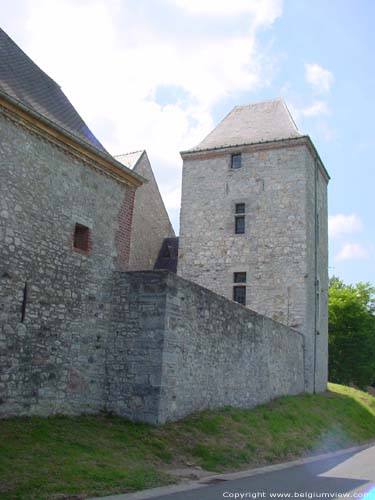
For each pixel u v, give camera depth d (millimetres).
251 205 22875
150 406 11500
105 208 12836
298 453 12898
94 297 12086
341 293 39750
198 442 11125
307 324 21375
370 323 38594
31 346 10328
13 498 6574
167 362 11836
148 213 22844
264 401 17016
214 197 23609
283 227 22125
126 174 13422
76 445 9344
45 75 13703
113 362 12062
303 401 18984
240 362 15578
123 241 13336
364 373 37562
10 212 10156
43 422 10070
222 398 14320
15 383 9914
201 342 13445
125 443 10133
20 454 8219
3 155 10133
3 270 9867
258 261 22203
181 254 23453
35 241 10680
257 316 17047
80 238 12234
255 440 12484
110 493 7414
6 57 12266
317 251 23500
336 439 15883
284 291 21547
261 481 9055
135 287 12367
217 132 25297
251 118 25234
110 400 11836
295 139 22578
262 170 23047
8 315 9891
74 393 11234
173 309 12242
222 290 22453
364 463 12141
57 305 11062
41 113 11328
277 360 18469
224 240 22953
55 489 7117
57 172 11461
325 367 24281
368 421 20734
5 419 9602
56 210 11312
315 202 23828
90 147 12086
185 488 8156
